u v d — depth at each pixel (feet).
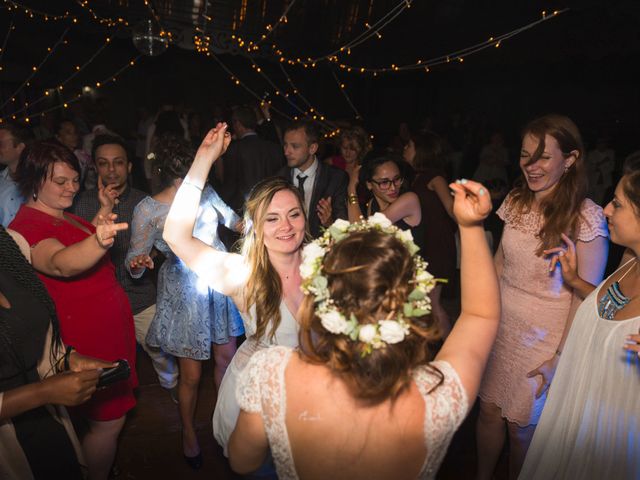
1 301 5.38
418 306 3.88
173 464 9.29
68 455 5.97
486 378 8.37
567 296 7.72
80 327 7.40
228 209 9.72
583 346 6.20
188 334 8.77
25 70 32.19
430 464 4.01
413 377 4.00
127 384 7.97
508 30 23.04
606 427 5.83
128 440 9.89
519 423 7.97
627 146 30.78
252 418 4.04
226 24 27.66
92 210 10.48
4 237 5.51
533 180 7.55
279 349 4.18
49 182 7.27
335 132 22.81
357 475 3.92
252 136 15.33
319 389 3.89
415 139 11.57
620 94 32.22
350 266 3.87
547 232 7.47
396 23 28.19
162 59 39.24
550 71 35.22
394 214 10.80
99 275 7.70
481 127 34.50
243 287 6.38
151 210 8.48
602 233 7.30
